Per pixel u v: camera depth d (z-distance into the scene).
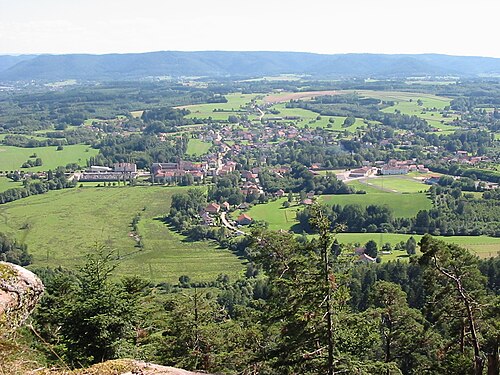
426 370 25.47
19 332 16.06
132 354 21.33
